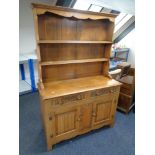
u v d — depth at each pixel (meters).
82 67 2.04
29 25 3.13
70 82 1.90
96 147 1.80
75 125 1.77
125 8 2.48
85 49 1.97
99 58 2.08
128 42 4.02
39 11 1.38
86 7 2.99
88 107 1.76
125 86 2.35
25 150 1.73
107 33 2.00
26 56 3.06
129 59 4.11
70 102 1.60
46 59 1.76
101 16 1.71
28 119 2.27
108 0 2.35
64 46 1.81
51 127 1.61
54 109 1.54
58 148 1.77
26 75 3.49
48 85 1.78
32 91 3.12
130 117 2.42
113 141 1.90
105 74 2.16
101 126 2.04
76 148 1.78
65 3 2.79
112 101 1.94
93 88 1.70
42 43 1.61
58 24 1.67
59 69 1.89
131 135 2.02
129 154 1.72
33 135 1.96
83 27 1.83
